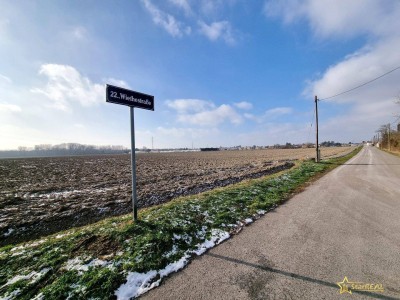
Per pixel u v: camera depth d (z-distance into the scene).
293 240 4.45
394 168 17.20
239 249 4.13
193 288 3.05
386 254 3.80
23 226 7.05
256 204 7.00
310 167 18.45
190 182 14.08
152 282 3.22
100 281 3.21
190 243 4.43
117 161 43.12
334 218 5.74
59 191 12.48
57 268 3.62
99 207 8.75
